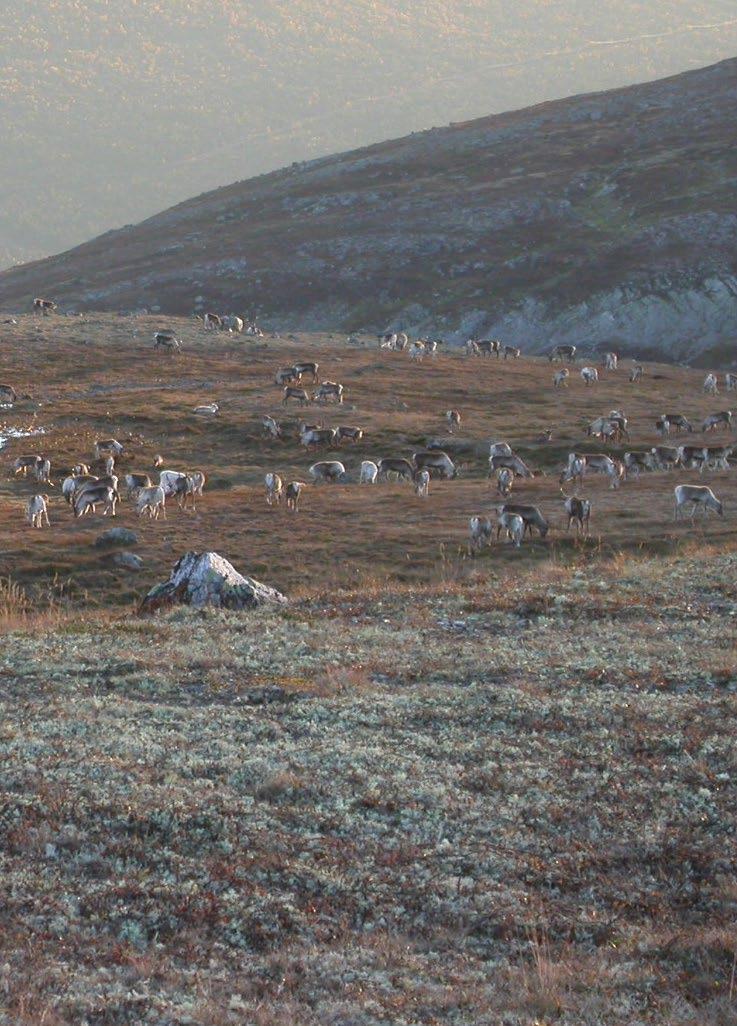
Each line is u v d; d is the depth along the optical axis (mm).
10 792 25234
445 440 113875
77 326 181000
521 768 27875
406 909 21703
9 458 109312
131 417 125500
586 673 35531
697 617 43656
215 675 35656
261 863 22781
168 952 19844
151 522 81625
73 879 21891
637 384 151750
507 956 20422
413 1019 18031
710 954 20281
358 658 37750
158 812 24391
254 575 66500
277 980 19156
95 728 29859
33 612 57969
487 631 42469
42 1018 17062
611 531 74188
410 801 25750
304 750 28438
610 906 22172
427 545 72750
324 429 115062
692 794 26484
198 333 179000
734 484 91000
